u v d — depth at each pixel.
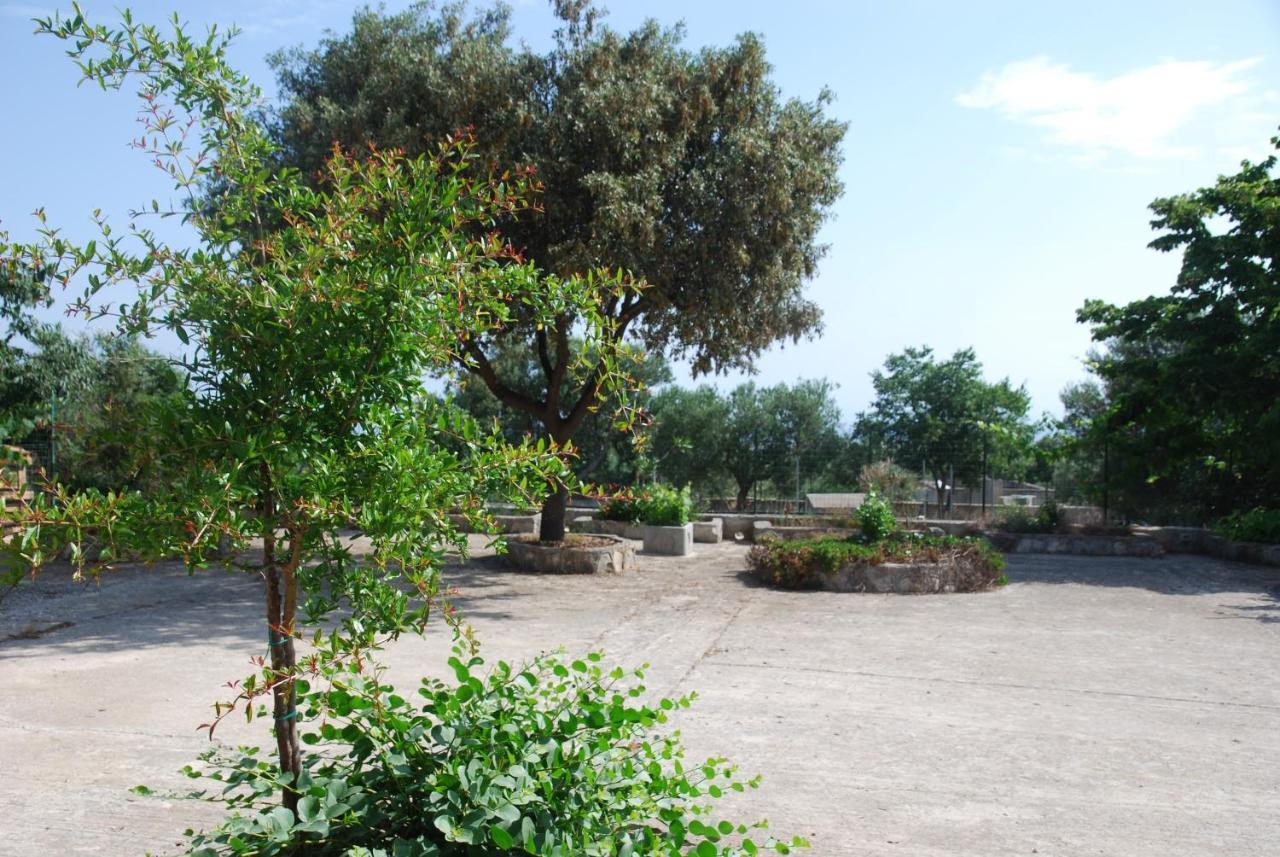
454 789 2.96
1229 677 7.69
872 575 12.38
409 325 3.05
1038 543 17.58
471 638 3.34
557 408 14.83
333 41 14.16
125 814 4.52
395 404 3.20
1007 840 4.36
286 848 3.00
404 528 2.92
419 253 3.08
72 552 2.55
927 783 5.11
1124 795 4.97
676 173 13.20
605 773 3.34
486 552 16.20
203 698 6.71
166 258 2.97
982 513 20.22
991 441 21.86
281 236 3.18
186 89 3.09
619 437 27.75
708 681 7.39
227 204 3.27
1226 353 16.84
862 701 6.82
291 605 3.11
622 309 13.99
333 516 2.93
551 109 13.01
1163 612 10.90
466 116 12.31
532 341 15.65
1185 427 18.12
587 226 12.38
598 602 11.40
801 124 14.03
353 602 3.09
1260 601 11.74
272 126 14.16
